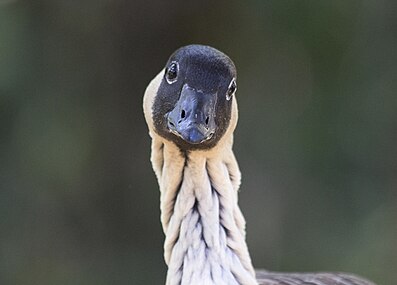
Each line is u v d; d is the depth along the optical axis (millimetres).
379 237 14430
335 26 14547
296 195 14977
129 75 15117
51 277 14820
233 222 7277
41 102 14352
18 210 14531
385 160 14773
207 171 7207
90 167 14859
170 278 7293
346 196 14891
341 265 14500
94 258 15031
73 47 14625
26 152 14312
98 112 14914
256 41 14938
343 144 14875
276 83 15008
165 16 15086
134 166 15203
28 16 14188
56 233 14789
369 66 14727
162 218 7477
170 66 6984
